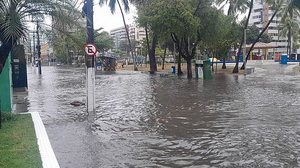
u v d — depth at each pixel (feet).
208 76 107.55
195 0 109.91
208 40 116.16
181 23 102.83
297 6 92.63
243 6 148.36
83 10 43.80
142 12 120.98
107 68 178.40
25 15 36.50
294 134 31.30
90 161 23.88
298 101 53.52
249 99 56.54
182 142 29.07
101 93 69.41
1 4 34.06
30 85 91.86
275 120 37.99
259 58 309.42
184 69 174.60
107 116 42.16
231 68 174.81
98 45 264.11
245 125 35.45
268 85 82.99
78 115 43.04
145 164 23.27
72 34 41.78
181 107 48.83
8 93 42.19
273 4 140.15
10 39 35.81
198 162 23.68
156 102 54.80
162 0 106.32
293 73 132.87
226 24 124.77
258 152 25.82
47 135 30.45
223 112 43.78
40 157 23.25
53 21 38.27
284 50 394.52
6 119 36.70
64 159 24.32
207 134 31.81
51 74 154.10
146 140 29.86
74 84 94.43
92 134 32.24
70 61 316.40
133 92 71.00
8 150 24.95
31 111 46.16
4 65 38.75
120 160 24.14
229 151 26.21
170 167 22.66
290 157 24.50
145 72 159.33
